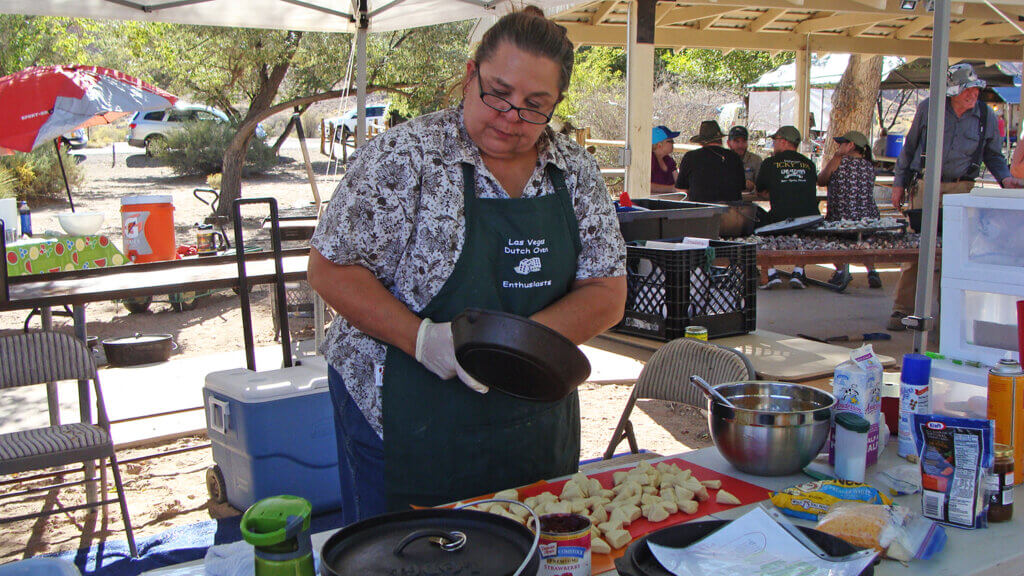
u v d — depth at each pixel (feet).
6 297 11.07
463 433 6.48
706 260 12.30
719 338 12.64
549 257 6.53
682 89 73.51
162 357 21.09
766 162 24.61
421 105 43.09
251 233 42.75
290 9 17.13
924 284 8.68
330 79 42.45
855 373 6.62
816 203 24.54
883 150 49.96
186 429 16.31
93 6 15.53
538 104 5.92
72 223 21.71
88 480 12.28
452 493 6.61
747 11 33.60
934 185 8.45
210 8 16.67
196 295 28.66
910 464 6.66
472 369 5.76
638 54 24.09
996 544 5.32
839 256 19.21
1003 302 7.39
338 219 6.15
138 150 86.53
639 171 24.66
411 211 6.24
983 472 5.54
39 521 12.64
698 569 4.52
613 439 10.55
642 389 10.40
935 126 8.43
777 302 27.43
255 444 11.94
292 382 12.18
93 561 11.14
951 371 7.25
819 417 6.36
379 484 6.63
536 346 5.22
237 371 12.79
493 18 17.15
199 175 69.67
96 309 28.91
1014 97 48.55
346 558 4.22
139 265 13.66
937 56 8.38
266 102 43.73
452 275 6.30
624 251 7.11
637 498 5.87
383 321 6.02
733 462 6.55
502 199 6.38
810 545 4.78
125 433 16.19
